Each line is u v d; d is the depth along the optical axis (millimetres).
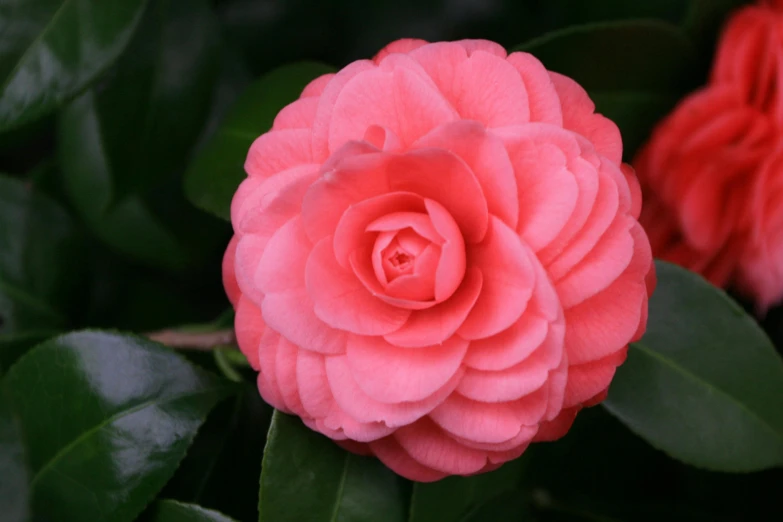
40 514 424
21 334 454
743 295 480
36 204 492
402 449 410
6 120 448
